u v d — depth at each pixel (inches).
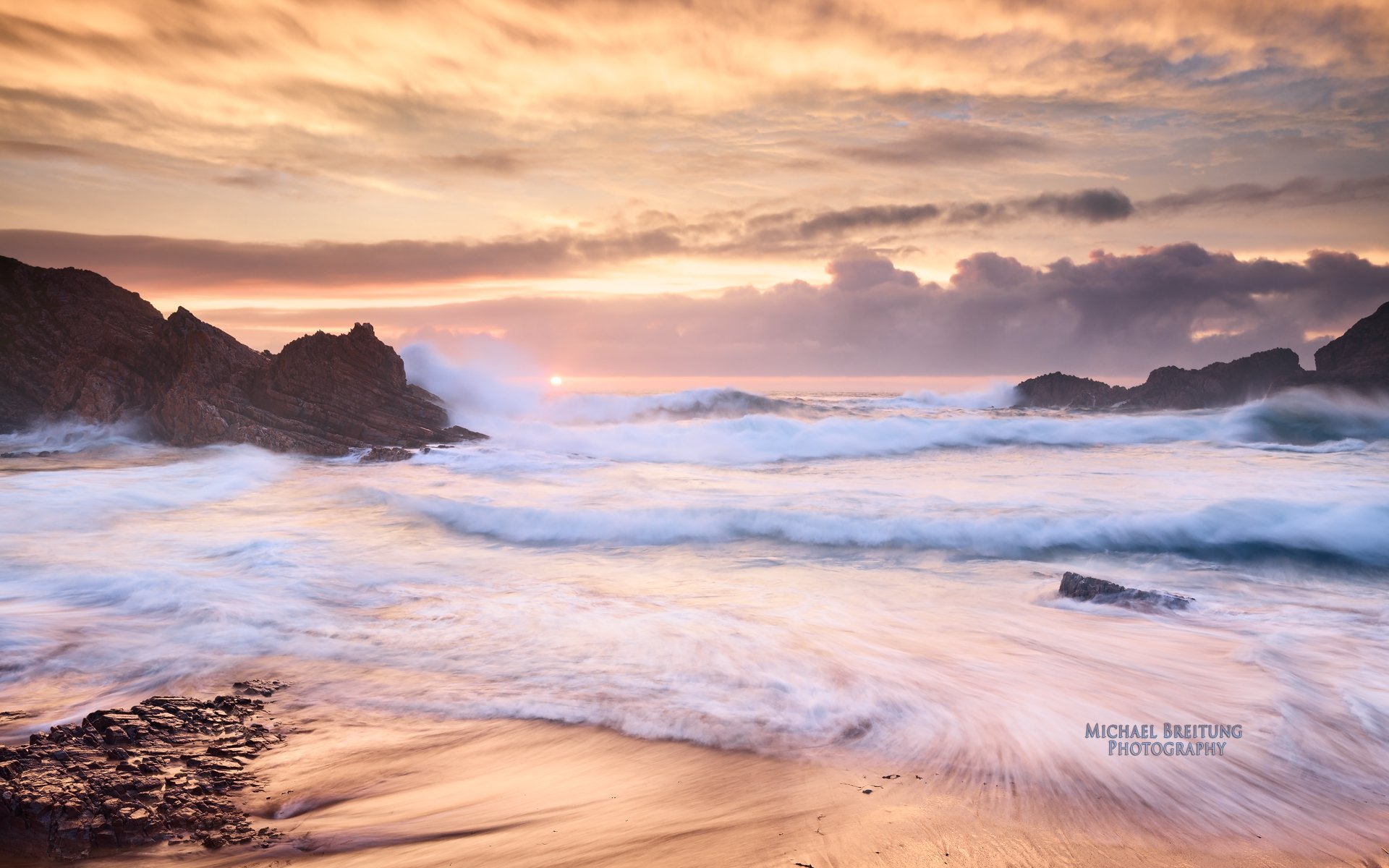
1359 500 788.0
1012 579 589.3
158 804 239.9
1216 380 2327.8
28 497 895.7
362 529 779.4
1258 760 280.1
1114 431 1636.3
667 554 684.7
